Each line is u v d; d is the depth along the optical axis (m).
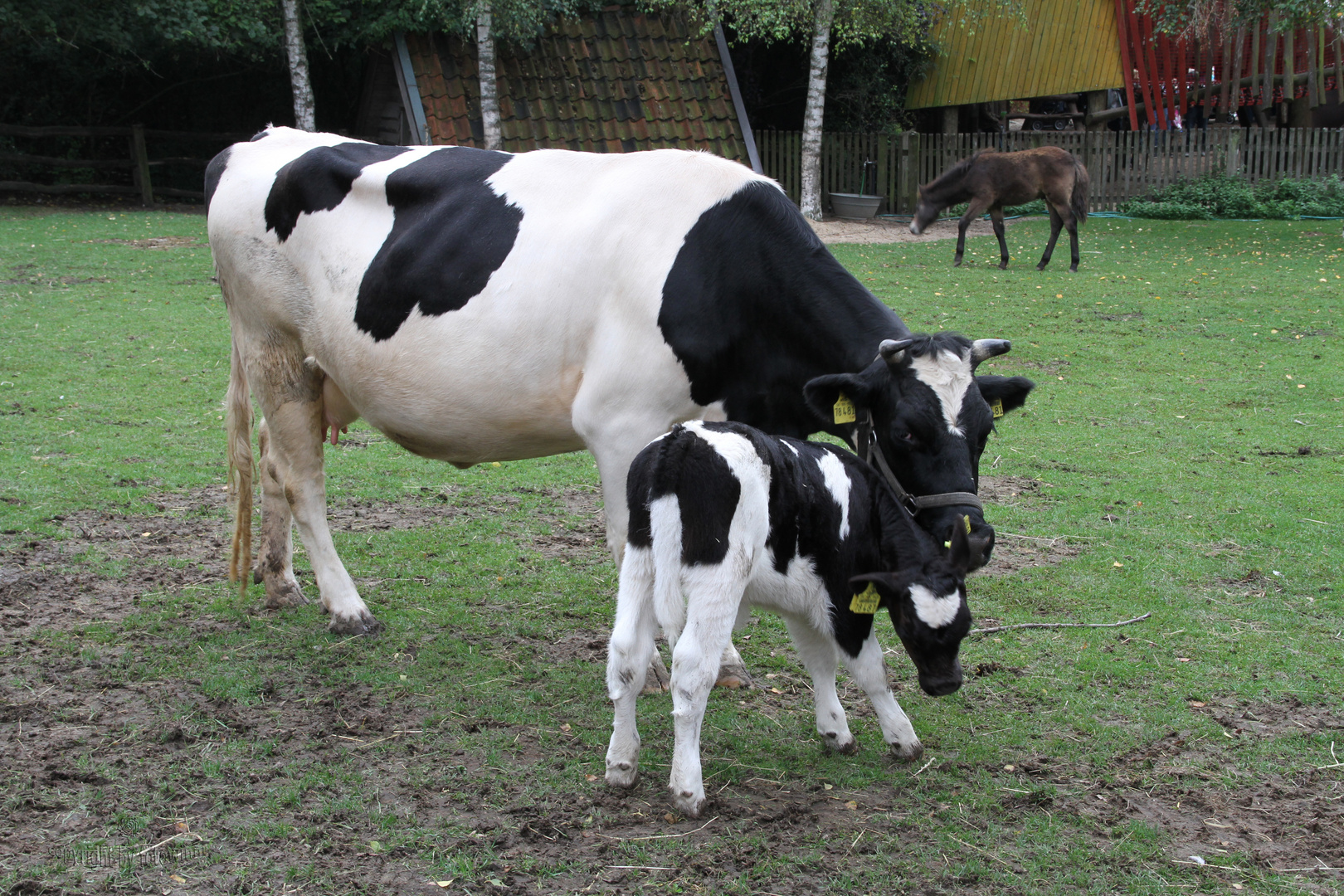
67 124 23.38
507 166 4.65
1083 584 5.57
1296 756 3.98
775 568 3.60
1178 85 23.94
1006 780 3.79
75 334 10.44
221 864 3.19
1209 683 4.53
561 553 6.04
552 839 3.37
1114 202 23.28
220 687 4.34
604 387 4.26
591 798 3.60
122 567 5.57
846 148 23.19
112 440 7.52
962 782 3.78
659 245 4.25
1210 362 10.22
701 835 3.41
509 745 3.97
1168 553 5.95
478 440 4.73
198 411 8.29
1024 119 27.52
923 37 22.55
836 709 3.92
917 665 3.58
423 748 3.92
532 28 19.09
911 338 3.77
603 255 4.29
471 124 19.38
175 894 3.04
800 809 3.56
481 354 4.45
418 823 3.43
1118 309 12.48
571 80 20.25
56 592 5.23
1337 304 12.69
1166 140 23.09
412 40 19.59
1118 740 4.08
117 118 23.67
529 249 4.40
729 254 4.25
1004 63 23.39
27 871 3.10
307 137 5.35
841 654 3.81
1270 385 9.43
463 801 3.56
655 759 3.88
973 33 23.50
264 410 5.13
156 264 14.40
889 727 3.87
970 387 3.67
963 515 3.60
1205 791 3.74
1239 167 23.23
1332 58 24.12
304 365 5.09
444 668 4.62
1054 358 10.34
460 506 6.76
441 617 5.16
